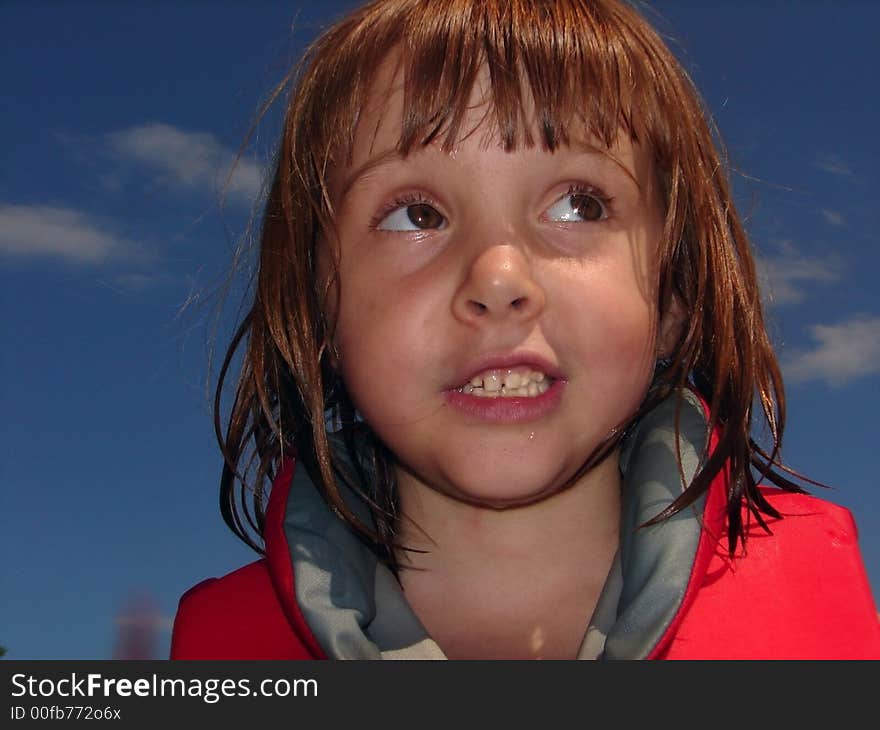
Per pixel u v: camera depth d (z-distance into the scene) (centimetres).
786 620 35
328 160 38
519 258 33
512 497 34
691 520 35
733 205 43
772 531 39
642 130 37
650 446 38
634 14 40
